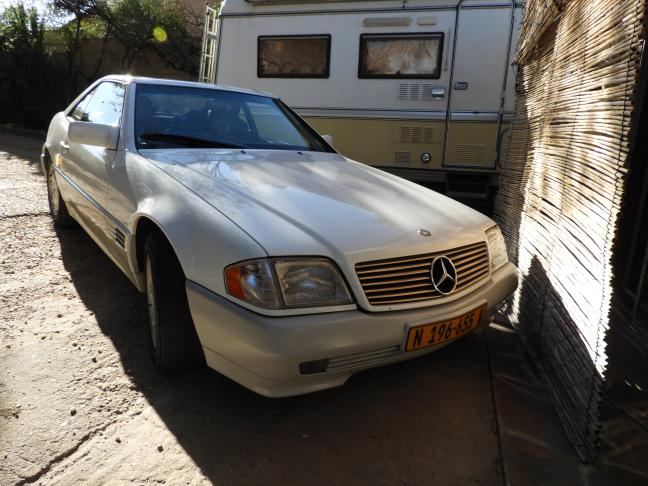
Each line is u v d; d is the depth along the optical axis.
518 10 6.14
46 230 4.81
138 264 2.79
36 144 11.70
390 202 2.68
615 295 3.79
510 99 6.27
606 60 2.32
